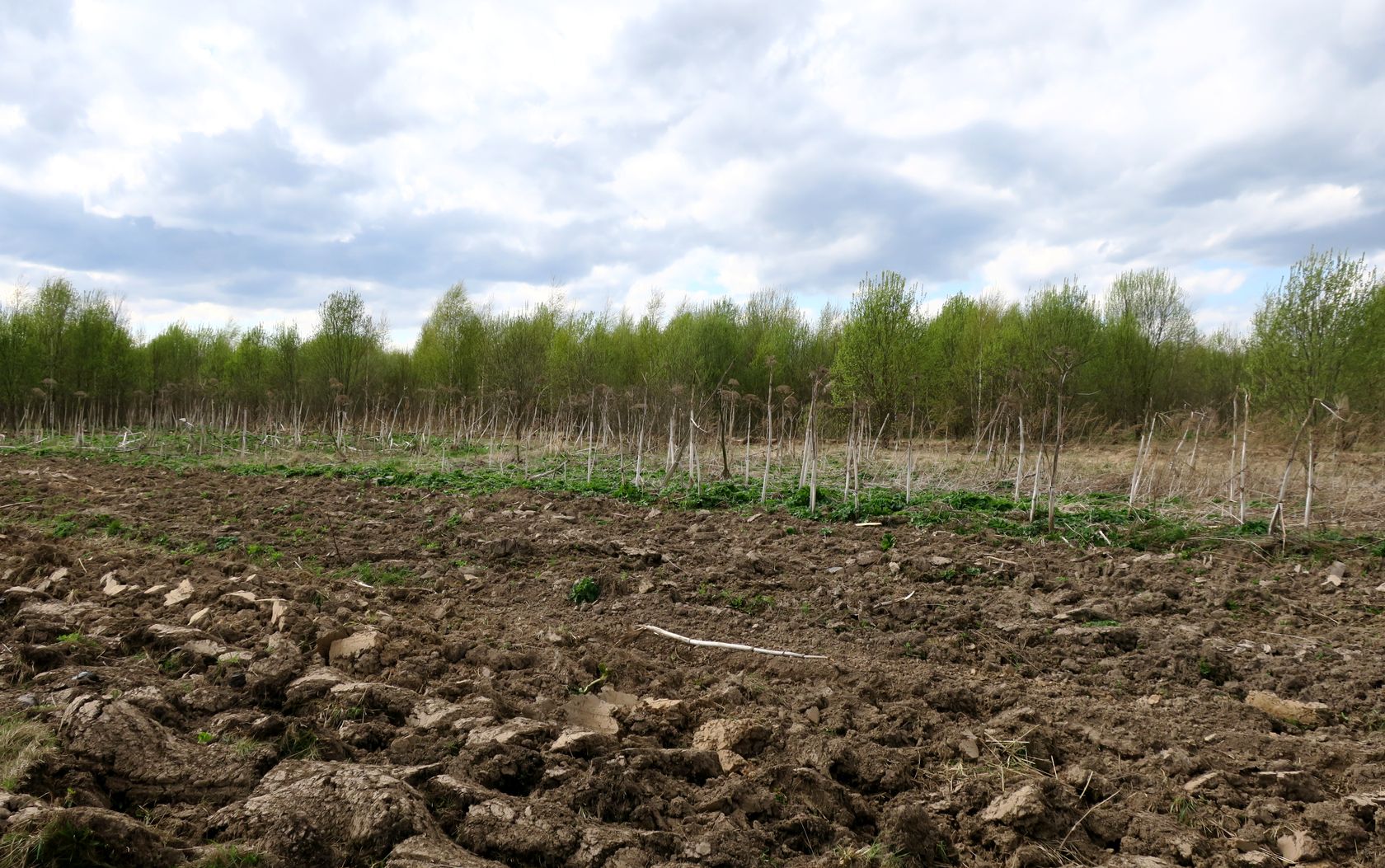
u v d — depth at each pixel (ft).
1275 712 18.19
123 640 18.88
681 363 93.56
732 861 11.57
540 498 43.47
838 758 14.82
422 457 68.23
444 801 12.54
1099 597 26.53
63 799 12.03
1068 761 15.65
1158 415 49.14
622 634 22.41
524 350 104.63
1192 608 25.52
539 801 12.60
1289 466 34.88
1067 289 88.28
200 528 34.60
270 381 116.06
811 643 22.27
